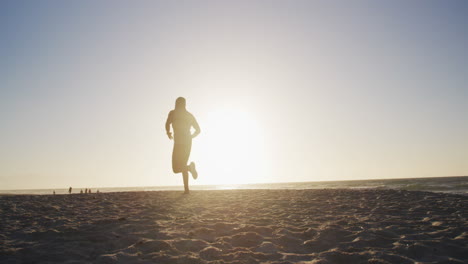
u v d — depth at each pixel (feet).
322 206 16.24
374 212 13.91
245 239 8.87
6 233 9.50
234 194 24.13
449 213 13.14
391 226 10.45
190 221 11.58
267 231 10.02
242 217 12.75
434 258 7.11
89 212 13.99
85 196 22.84
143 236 9.07
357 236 9.19
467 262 6.82
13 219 12.15
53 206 16.43
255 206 16.39
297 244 8.55
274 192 26.07
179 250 7.80
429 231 9.73
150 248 7.84
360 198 19.71
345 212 14.10
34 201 19.10
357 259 7.14
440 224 10.71
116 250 7.73
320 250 8.00
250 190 29.63
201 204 17.28
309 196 21.81
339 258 7.23
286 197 21.26
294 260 7.13
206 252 7.61
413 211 13.91
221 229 10.31
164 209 14.92
